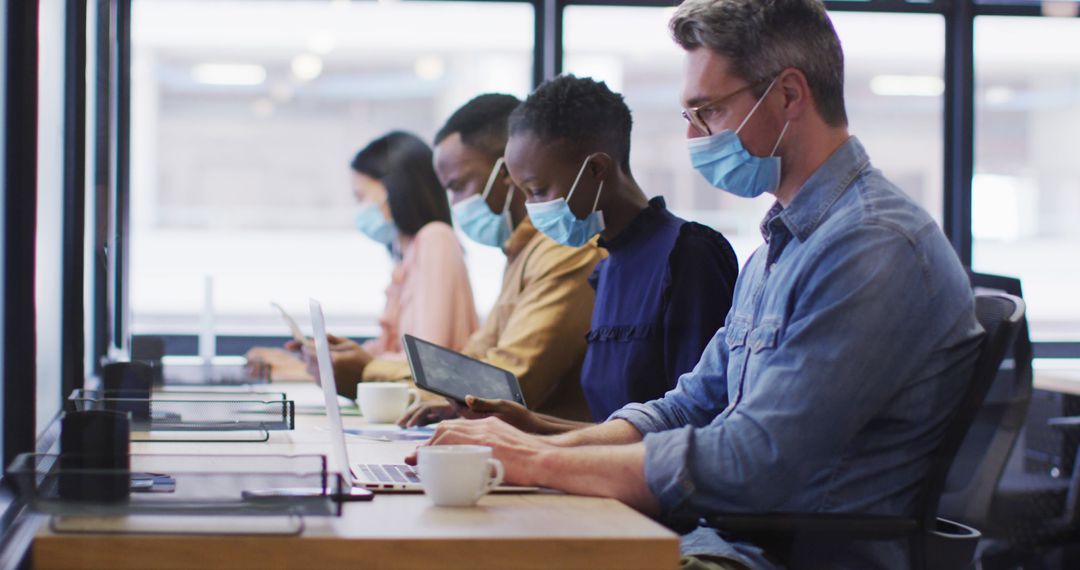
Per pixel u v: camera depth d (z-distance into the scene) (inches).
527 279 106.1
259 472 53.4
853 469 62.7
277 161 261.4
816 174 66.7
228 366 127.3
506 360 100.6
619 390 87.2
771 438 59.7
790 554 60.4
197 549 46.1
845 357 60.4
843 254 62.2
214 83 254.7
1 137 76.0
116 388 93.7
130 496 50.4
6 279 76.2
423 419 95.5
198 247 263.0
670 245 86.9
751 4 67.0
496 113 114.2
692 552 60.1
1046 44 196.5
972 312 64.4
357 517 51.5
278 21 242.5
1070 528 92.7
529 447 61.2
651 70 199.5
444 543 46.8
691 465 59.5
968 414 61.9
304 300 254.2
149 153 259.3
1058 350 194.7
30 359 76.3
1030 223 221.6
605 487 59.2
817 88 67.4
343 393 123.1
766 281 68.0
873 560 60.9
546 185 89.6
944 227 193.2
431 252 134.6
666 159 218.1
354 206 160.2
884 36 191.9
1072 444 107.3
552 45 186.7
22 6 76.1
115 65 141.3
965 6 189.2
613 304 89.2
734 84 67.7
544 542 47.2
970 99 190.7
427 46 234.5
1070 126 215.6
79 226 102.1
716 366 75.4
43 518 51.9
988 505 74.9
